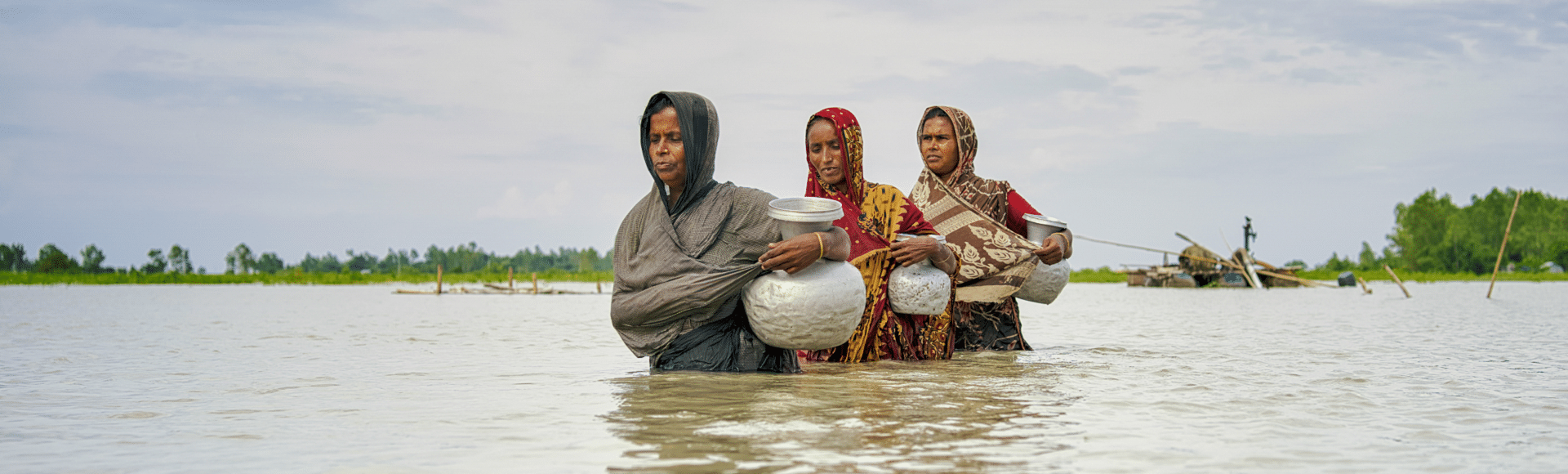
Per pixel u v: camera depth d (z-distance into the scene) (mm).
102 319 12375
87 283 59562
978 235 6879
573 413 3596
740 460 2721
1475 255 99938
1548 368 5293
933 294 5840
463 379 4824
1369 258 114000
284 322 11438
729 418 3420
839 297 4914
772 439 3027
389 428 3295
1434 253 103875
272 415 3615
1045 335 8289
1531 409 3701
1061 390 4234
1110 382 4543
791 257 4844
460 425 3348
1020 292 7180
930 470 2598
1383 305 16109
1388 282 45625
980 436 3076
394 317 12906
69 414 3688
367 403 3934
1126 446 2934
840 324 4969
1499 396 4094
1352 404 3828
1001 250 6793
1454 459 2773
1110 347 6992
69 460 2805
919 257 5840
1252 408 3711
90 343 7680
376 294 29859
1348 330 8930
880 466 2646
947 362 5758
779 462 2695
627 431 3189
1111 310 13992
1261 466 2676
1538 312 13008
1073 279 47812
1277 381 4617
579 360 5980
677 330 5137
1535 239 104438
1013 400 3875
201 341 7977
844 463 2684
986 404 3781
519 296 27500
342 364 5734
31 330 9633
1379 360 5758
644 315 5066
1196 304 16562
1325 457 2797
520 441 3025
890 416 3467
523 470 2621
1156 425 3309
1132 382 4547
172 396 4227
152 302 21234
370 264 120562
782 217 4875
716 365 5105
